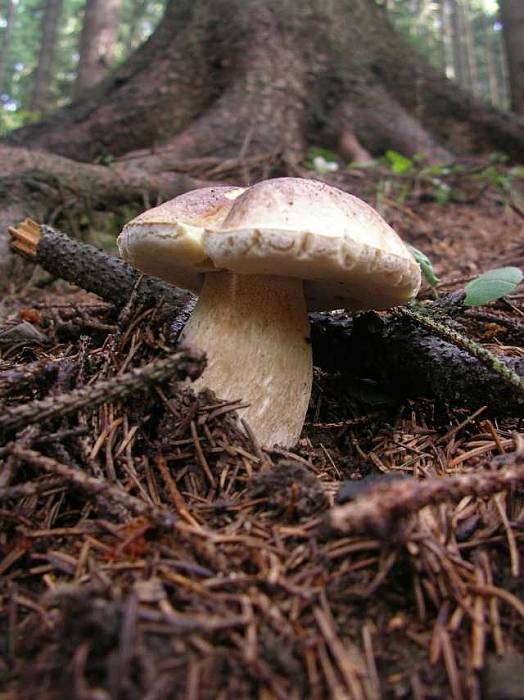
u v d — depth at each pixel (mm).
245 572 129
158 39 789
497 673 107
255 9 763
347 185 611
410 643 117
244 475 163
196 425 173
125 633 101
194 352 162
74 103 772
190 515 145
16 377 178
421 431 204
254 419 176
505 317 282
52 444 157
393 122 755
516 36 1096
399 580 129
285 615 117
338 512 113
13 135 693
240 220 151
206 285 193
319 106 762
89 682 101
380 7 868
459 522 145
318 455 188
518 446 169
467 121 807
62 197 456
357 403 224
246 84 724
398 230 528
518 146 793
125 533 136
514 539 137
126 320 209
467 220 574
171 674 101
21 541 139
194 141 678
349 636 117
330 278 171
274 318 182
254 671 103
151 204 513
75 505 155
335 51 785
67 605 109
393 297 185
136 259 193
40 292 395
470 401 197
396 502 116
